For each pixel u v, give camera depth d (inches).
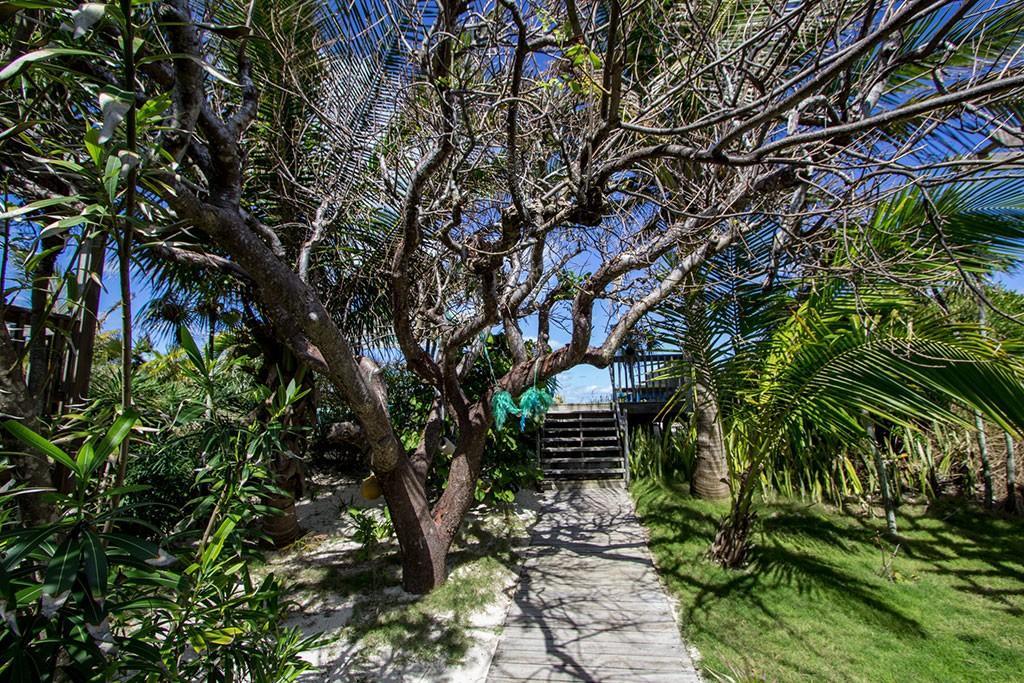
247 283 148.9
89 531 48.6
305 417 195.3
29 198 85.7
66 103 73.5
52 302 58.5
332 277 188.7
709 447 241.8
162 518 172.7
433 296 197.9
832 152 100.5
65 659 57.5
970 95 51.3
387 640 129.4
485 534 209.0
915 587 152.3
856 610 139.8
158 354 250.7
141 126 52.1
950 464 225.6
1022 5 92.7
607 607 148.3
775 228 152.2
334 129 142.2
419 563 155.1
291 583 163.2
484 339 207.6
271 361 187.9
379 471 151.5
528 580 168.4
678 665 118.6
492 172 158.6
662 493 254.2
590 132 109.6
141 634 63.2
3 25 61.5
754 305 173.2
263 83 132.3
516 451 254.8
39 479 60.2
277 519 193.3
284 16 124.3
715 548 174.2
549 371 168.9
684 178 136.7
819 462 189.3
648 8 104.0
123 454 61.7
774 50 106.2
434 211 138.6
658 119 127.8
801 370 139.7
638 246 148.3
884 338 124.6
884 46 88.6
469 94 106.7
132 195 48.1
